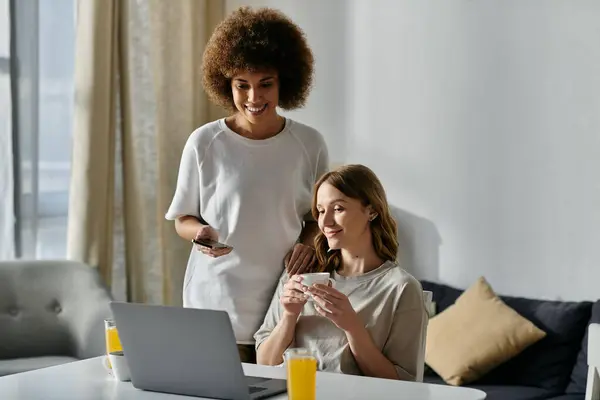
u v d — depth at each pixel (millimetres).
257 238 2895
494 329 3795
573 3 3959
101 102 4312
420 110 4387
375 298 2479
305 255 2773
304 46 2938
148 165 4594
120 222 4543
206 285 2939
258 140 2912
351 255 2566
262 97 2846
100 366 2520
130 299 4523
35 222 4250
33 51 4215
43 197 4309
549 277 4039
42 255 4324
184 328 2088
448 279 4320
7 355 3938
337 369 2430
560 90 4000
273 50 2818
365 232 2543
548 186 4039
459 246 4285
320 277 2346
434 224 4359
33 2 4211
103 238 4344
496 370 3832
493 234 4188
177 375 2141
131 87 4488
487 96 4195
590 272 3934
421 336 2439
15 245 4203
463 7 4250
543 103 4043
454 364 3771
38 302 4012
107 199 4379
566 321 3760
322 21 4676
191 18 4773
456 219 4289
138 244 4500
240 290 2895
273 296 2770
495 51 4168
